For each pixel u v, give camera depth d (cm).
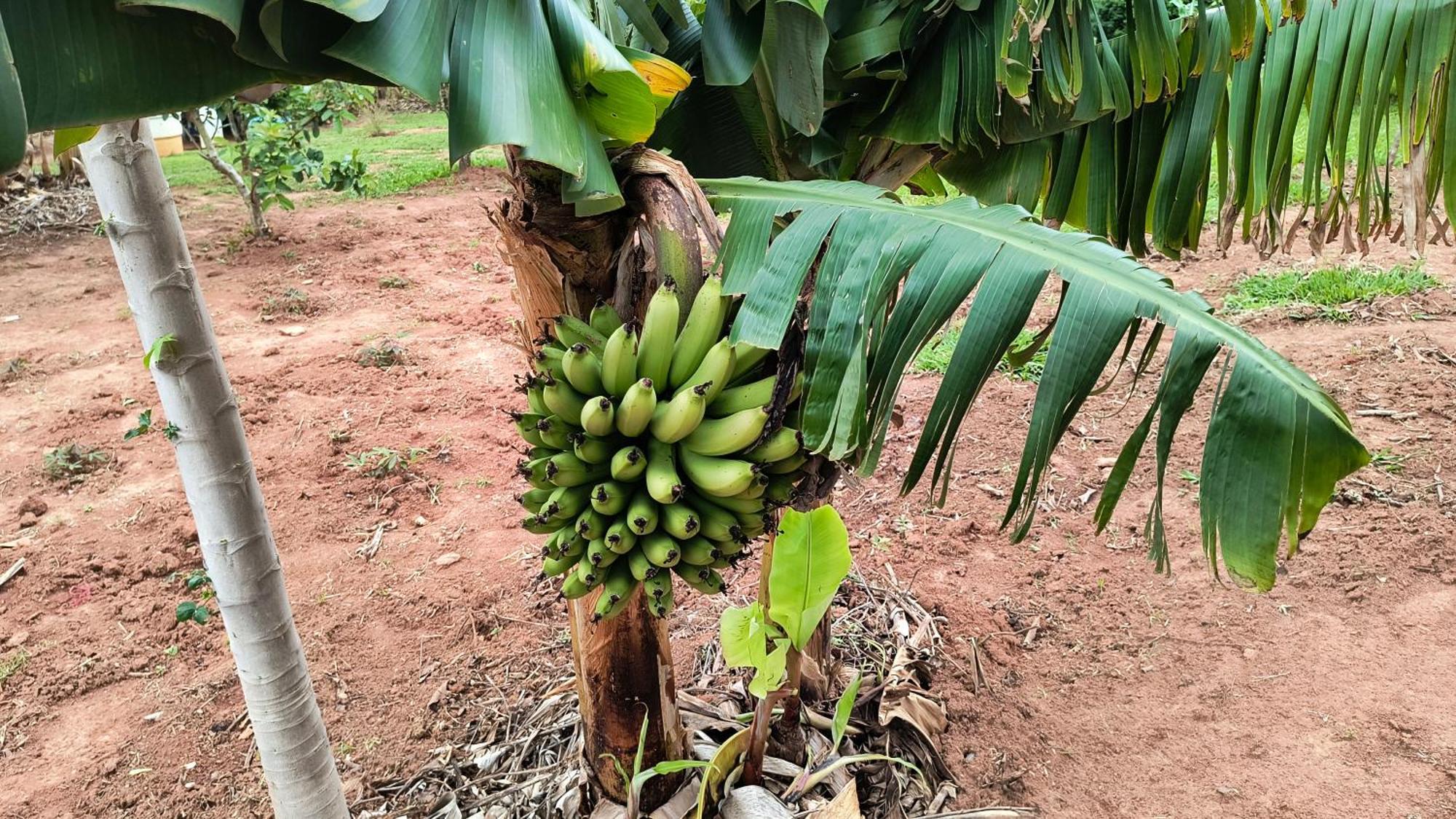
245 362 635
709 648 325
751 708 273
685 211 148
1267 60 237
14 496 476
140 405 576
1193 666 329
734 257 153
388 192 1216
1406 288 602
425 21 116
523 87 123
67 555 424
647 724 219
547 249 164
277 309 739
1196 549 393
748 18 200
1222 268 693
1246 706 310
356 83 123
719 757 218
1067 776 285
